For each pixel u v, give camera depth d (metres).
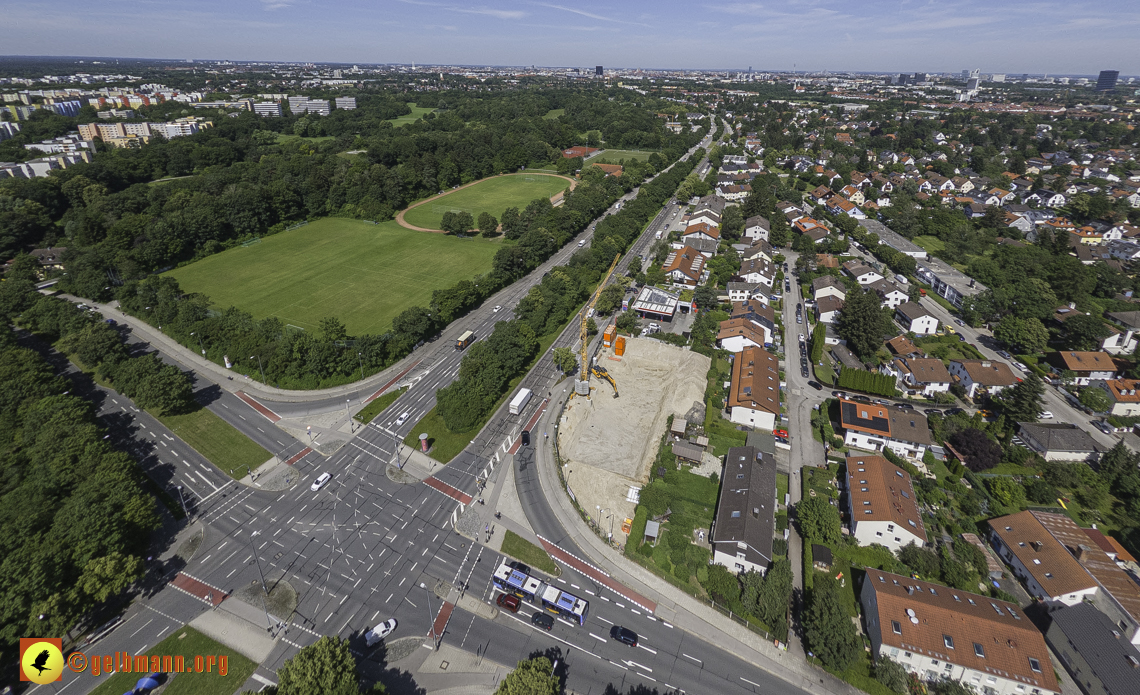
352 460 112.44
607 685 73.06
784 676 74.69
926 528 96.44
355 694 62.12
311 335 155.38
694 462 112.44
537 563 90.38
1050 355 146.12
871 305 149.38
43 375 122.06
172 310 159.75
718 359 150.75
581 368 139.25
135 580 84.31
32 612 72.19
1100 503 101.88
